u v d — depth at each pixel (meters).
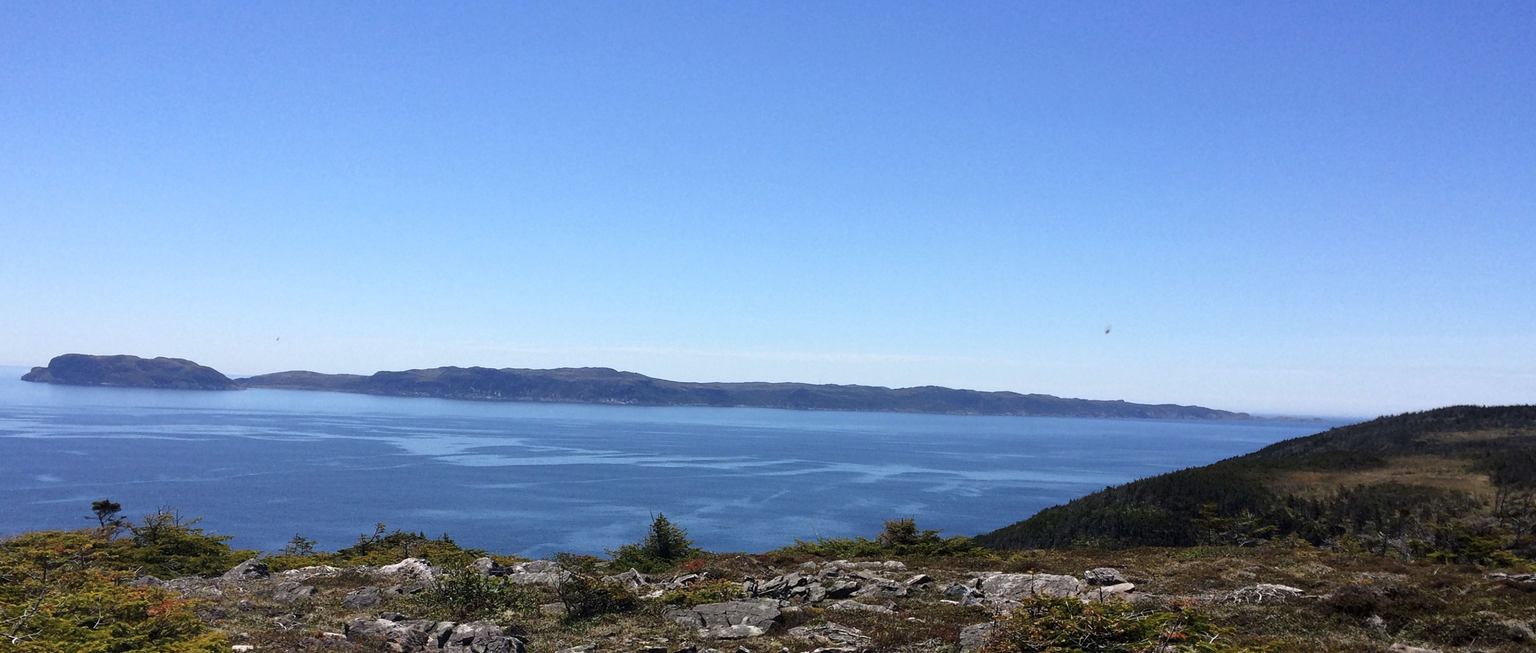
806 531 144.00
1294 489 99.31
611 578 28.47
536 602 24.66
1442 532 71.38
